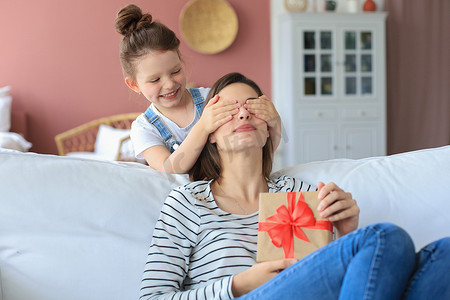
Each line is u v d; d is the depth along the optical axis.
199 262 1.26
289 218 1.15
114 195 1.33
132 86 1.83
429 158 1.55
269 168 1.44
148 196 1.36
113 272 1.27
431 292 0.98
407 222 1.42
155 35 1.70
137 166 1.51
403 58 5.32
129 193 1.35
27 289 1.24
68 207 1.30
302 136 5.04
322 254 0.99
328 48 5.04
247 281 1.10
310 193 1.18
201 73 5.31
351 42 5.09
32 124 5.08
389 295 0.93
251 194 1.35
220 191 1.36
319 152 5.09
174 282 1.21
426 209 1.43
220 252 1.24
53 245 1.27
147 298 1.16
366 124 5.17
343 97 5.10
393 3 5.30
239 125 1.31
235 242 1.25
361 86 5.15
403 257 0.95
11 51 5.02
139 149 1.72
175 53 1.74
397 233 0.95
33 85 5.06
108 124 4.99
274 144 1.42
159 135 1.79
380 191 1.45
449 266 0.99
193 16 5.22
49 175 1.32
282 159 5.28
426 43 5.33
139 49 1.69
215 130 1.34
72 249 1.27
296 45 4.97
